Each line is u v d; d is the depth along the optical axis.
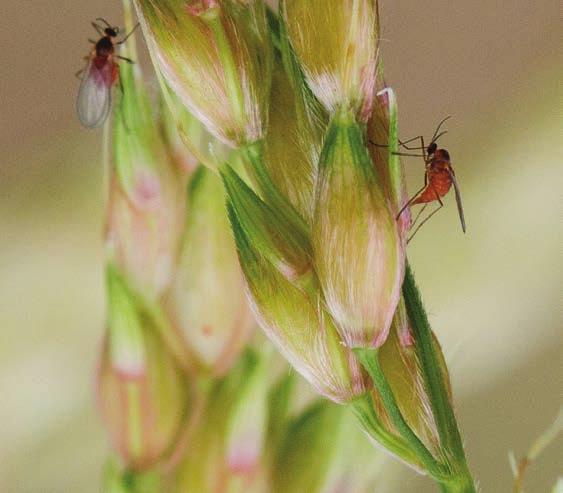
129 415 0.07
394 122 0.05
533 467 0.07
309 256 0.05
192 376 0.07
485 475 0.07
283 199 0.05
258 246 0.05
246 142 0.05
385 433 0.05
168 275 0.07
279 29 0.05
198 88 0.05
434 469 0.05
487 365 0.07
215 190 0.07
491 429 0.07
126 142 0.07
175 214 0.07
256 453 0.07
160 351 0.07
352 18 0.05
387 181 0.05
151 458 0.07
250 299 0.05
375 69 0.05
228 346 0.07
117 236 0.07
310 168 0.05
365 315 0.05
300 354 0.05
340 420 0.07
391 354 0.05
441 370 0.05
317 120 0.05
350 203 0.05
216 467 0.07
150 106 0.07
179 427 0.07
